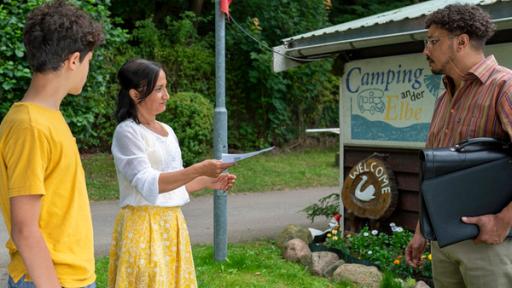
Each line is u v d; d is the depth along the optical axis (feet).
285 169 38.83
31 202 6.28
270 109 47.14
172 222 10.10
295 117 49.14
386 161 18.25
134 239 9.78
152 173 9.43
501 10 13.76
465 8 8.55
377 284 14.98
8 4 24.85
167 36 45.50
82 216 6.93
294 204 28.94
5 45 23.58
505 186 8.16
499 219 8.07
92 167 36.24
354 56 19.36
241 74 46.83
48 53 6.51
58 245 6.66
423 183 8.17
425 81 17.11
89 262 7.04
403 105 17.80
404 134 17.79
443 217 8.11
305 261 17.22
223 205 17.19
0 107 24.52
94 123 39.63
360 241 17.37
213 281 15.38
